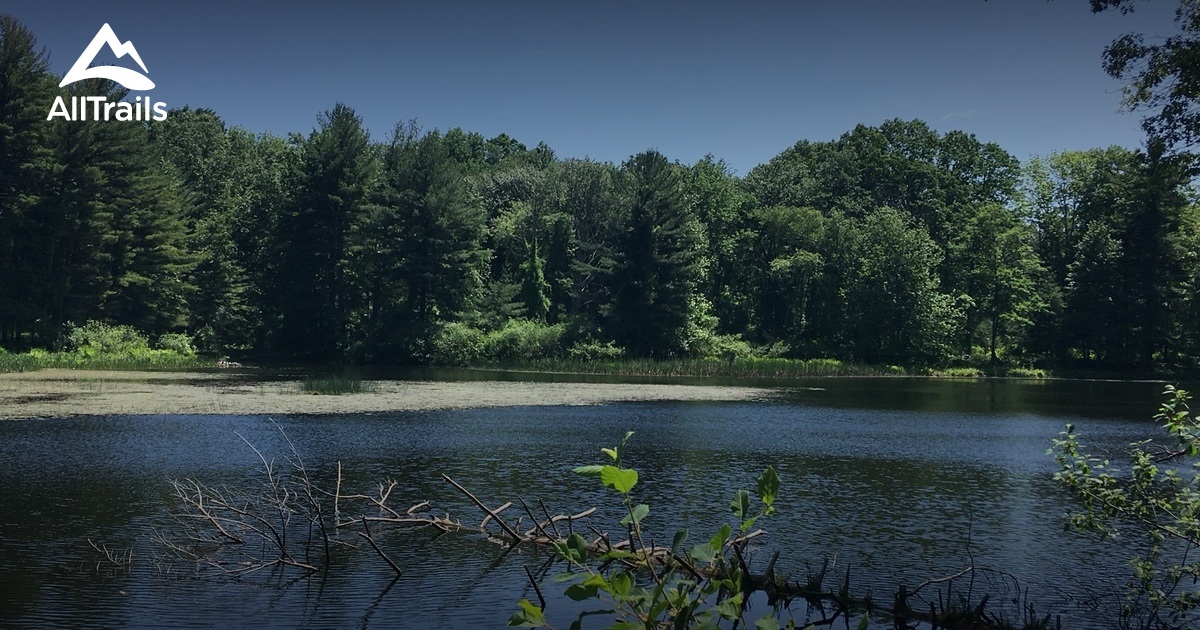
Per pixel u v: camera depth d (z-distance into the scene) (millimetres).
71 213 55812
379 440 22812
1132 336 68188
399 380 46375
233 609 9859
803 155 103562
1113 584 11328
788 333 79188
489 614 9789
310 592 10547
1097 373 66438
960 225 77938
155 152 69062
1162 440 25391
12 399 30703
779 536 13695
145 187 60656
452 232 67188
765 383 51344
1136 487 9750
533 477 17953
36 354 50688
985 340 78188
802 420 30000
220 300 66688
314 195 66312
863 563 12219
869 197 87062
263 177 74688
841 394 42969
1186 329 67938
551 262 77438
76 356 51844
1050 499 16797
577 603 10172
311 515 13289
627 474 5461
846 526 14414
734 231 84188
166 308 63875
